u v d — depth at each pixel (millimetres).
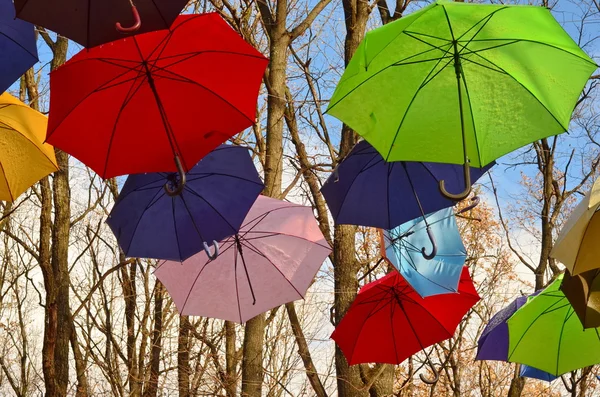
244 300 5645
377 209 5129
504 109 3479
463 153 3311
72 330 13180
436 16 3447
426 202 5016
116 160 3879
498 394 18375
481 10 3461
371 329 6008
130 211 5113
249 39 8953
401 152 3516
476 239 16875
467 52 3504
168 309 14750
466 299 5922
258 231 5648
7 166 4691
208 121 3836
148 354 14984
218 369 11781
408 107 3535
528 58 3486
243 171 5035
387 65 3568
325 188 5238
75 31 3080
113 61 3650
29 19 3051
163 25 3096
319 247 5738
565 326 4867
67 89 3730
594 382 15219
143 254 5152
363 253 14500
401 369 16547
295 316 9484
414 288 5262
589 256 3238
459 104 3477
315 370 9227
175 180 4961
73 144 3854
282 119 8352
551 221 11742
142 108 3799
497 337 5363
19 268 18703
